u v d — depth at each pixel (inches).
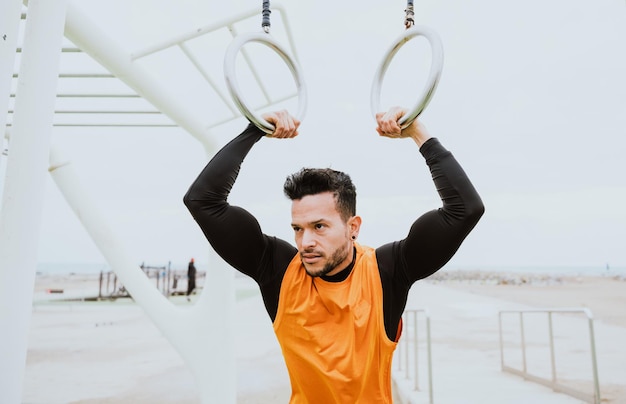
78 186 125.9
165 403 185.2
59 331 415.8
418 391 183.0
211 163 55.0
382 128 55.9
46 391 202.8
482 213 51.0
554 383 185.0
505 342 319.0
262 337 359.6
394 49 58.8
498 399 170.2
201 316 121.2
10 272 51.8
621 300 716.0
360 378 51.0
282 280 55.6
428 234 52.0
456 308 574.2
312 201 50.7
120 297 931.3
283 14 91.4
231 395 119.2
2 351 51.2
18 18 50.8
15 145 53.0
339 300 52.1
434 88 50.5
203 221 53.5
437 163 53.2
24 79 53.8
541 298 770.8
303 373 53.9
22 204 52.6
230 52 54.5
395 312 54.8
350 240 54.4
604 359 255.0
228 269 122.2
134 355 292.5
